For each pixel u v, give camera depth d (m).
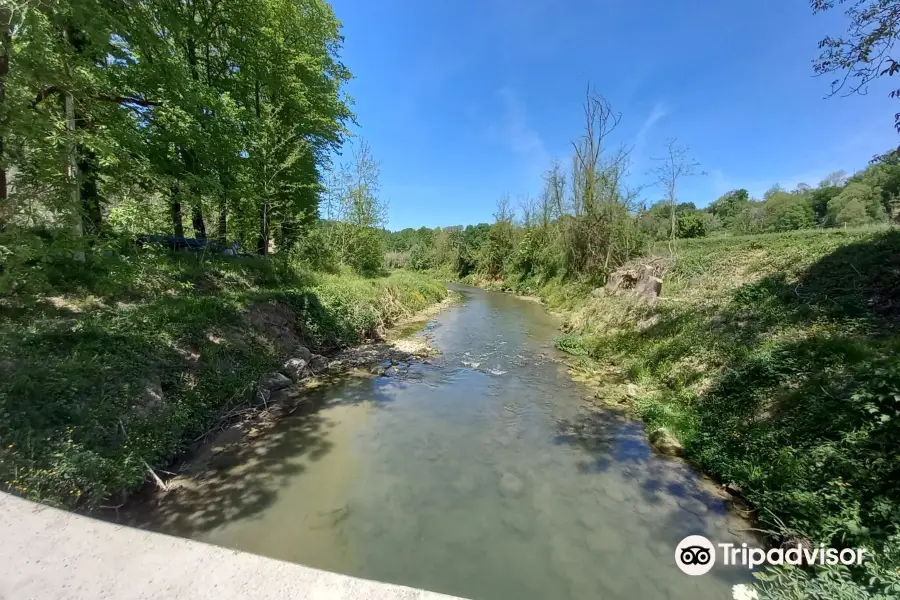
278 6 13.51
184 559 1.89
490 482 5.20
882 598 2.62
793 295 8.15
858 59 6.15
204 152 8.08
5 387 4.18
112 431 4.78
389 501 4.75
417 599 1.70
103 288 7.46
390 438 6.37
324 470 5.38
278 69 14.41
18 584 1.70
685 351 8.55
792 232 15.49
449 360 11.23
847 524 3.60
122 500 4.39
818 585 3.13
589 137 23.06
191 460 5.42
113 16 5.68
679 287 12.24
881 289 6.95
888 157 6.45
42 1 4.47
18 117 4.40
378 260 26.19
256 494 4.79
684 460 5.84
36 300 6.19
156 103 7.19
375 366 10.20
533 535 4.23
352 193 23.00
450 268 50.62
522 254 34.41
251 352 8.15
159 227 7.84
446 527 4.32
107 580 1.74
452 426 6.87
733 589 3.52
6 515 2.17
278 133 14.80
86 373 5.01
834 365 5.41
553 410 7.68
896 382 4.35
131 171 6.17
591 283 21.11
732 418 6.00
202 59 12.59
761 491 4.64
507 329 16.34
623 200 22.45
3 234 4.48
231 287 11.16
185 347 6.89
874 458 3.99
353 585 1.75
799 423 5.03
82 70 5.41
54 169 4.84
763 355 6.53
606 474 5.44
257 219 15.77
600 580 3.66
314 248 19.47
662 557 3.95
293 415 7.07
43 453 3.88
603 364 10.81
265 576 1.79
